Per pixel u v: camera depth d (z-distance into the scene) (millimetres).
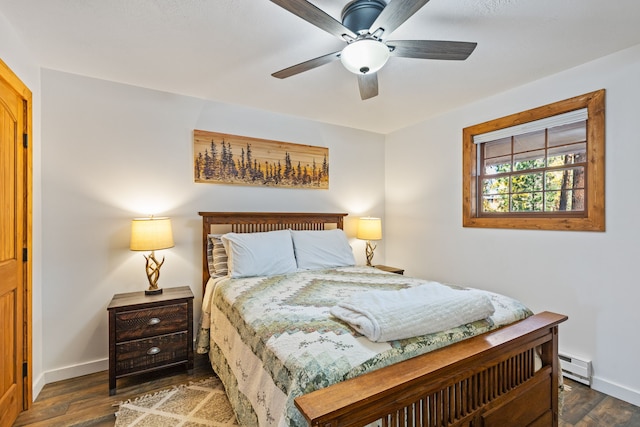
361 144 3807
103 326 2377
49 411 1848
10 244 1737
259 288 2113
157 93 2609
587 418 1803
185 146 2727
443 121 3223
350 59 1610
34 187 2049
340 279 2404
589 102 2135
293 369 1083
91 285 2340
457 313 1374
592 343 2129
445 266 3205
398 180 3793
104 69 2225
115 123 2441
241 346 1583
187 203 2730
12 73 1694
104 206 2396
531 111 2465
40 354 2121
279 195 3229
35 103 2080
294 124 3316
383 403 982
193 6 1537
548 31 1755
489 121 2777
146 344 2141
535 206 2549
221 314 2072
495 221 2734
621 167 2000
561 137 2383
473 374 1220
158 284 2592
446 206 3199
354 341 1206
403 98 2803
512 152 2717
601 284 2090
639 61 1918
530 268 2494
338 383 994
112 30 1743
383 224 3975
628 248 1973
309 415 831
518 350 1387
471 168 2955
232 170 2945
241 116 2996
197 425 1715
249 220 2963
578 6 1534
